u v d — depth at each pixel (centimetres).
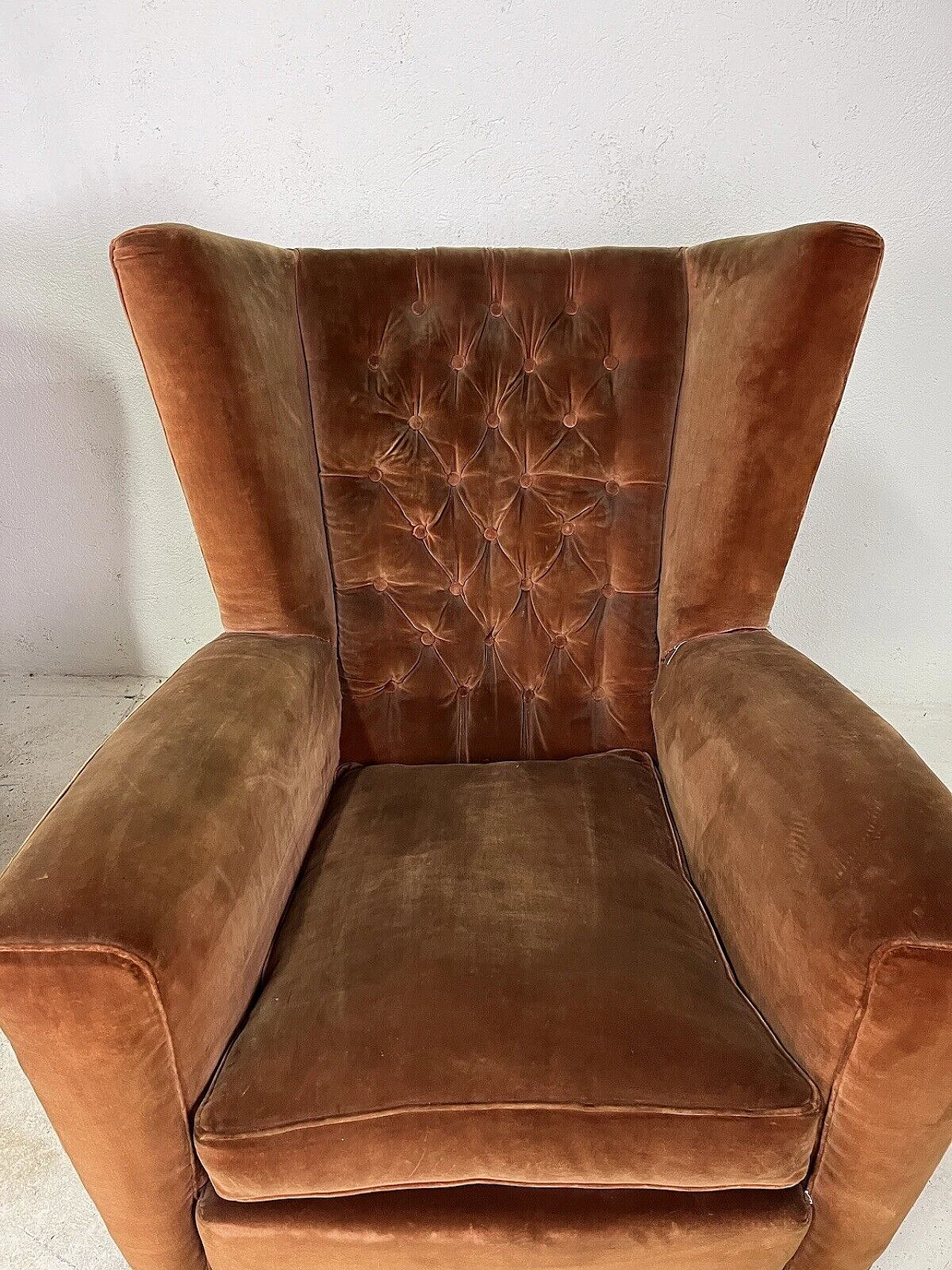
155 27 136
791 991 71
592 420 111
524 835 95
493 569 115
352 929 82
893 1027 63
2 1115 110
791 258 94
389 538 114
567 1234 71
